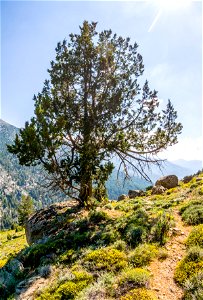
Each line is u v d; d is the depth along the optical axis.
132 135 22.30
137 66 22.47
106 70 21.75
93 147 20.33
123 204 22.50
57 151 18.69
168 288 8.41
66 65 21.59
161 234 12.14
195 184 21.91
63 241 14.97
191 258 9.39
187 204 15.74
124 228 14.20
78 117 22.03
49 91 22.95
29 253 14.77
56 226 19.45
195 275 8.30
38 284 11.27
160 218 13.38
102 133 20.80
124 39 22.25
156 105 22.08
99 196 24.77
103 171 19.69
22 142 17.52
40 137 17.34
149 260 10.38
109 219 17.61
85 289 9.40
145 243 11.65
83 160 19.30
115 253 11.40
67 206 24.23
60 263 12.65
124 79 21.88
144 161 22.69
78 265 11.48
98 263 11.02
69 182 19.86
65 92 22.45
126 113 21.66
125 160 22.62
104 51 22.03
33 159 17.62
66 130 20.78
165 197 22.17
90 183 21.72
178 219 14.33
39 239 18.28
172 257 10.27
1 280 13.21
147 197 25.25
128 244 12.33
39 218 22.84
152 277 9.11
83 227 16.64
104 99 20.98
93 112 21.08
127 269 9.90
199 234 11.12
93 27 22.31
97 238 14.20
